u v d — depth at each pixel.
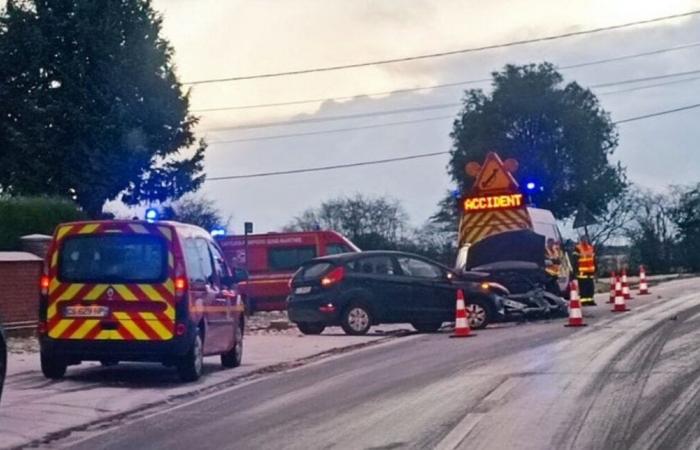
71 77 42.03
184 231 15.02
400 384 13.72
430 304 22.28
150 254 14.43
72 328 14.41
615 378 13.34
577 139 50.31
